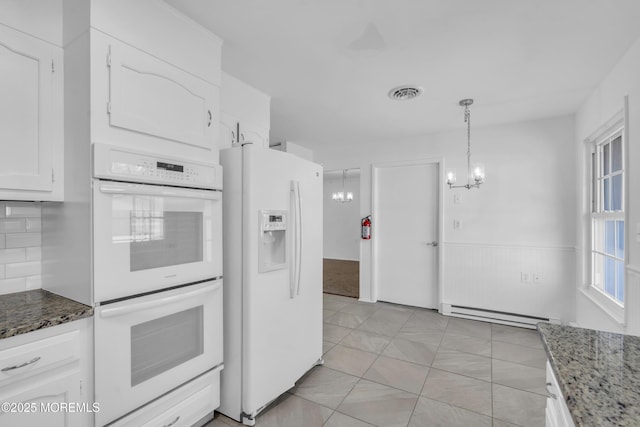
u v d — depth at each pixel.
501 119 3.44
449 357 2.74
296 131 3.93
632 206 1.92
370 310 4.09
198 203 1.71
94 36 1.32
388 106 3.04
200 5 1.59
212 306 1.80
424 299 4.18
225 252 1.93
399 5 1.59
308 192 2.38
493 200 3.68
